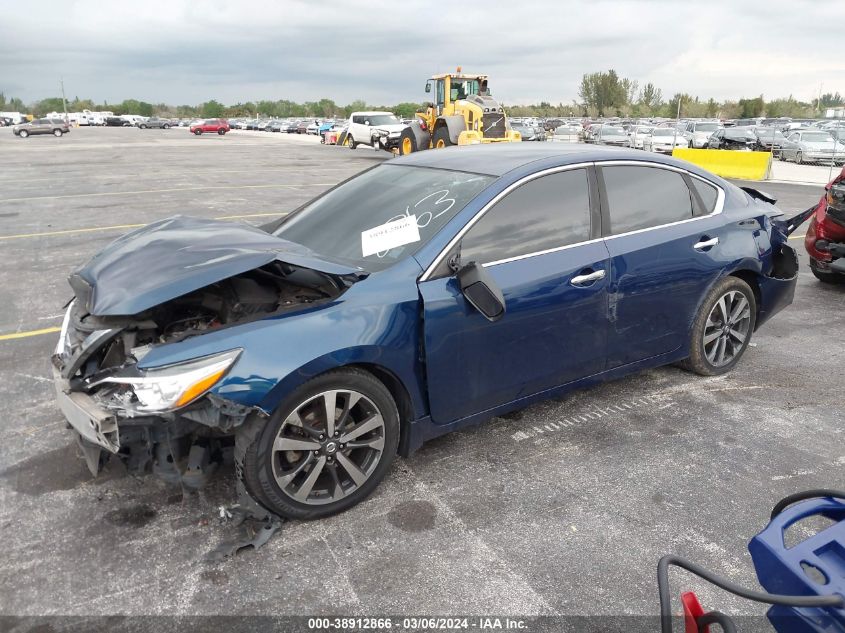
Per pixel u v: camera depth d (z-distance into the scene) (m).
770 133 28.58
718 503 3.20
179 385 2.58
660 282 3.95
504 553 2.83
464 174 3.69
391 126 32.22
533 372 3.54
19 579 2.64
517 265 3.38
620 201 3.88
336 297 3.01
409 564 2.75
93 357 2.98
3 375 4.67
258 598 2.56
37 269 7.77
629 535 2.95
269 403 2.70
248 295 3.16
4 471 3.42
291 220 4.06
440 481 3.37
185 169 21.95
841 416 4.12
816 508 1.88
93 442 2.73
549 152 3.87
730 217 4.40
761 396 4.39
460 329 3.18
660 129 33.12
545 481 3.38
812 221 7.09
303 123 67.94
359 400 3.02
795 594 1.66
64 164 23.97
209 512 3.07
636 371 4.14
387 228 3.45
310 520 3.03
